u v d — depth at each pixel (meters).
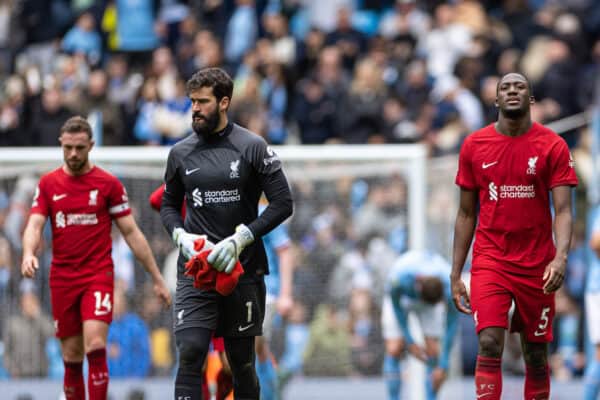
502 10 61.16
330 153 40.66
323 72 55.47
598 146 40.84
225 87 25.38
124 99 56.50
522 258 25.58
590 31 58.97
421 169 40.16
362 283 42.66
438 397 39.72
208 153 25.50
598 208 35.41
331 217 42.88
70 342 30.50
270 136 53.78
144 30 63.16
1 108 53.94
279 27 60.09
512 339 42.97
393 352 37.59
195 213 25.61
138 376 41.50
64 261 30.16
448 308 35.50
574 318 45.62
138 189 41.31
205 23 62.81
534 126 25.78
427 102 53.88
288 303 34.84
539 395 26.39
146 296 41.50
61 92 54.34
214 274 24.56
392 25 60.56
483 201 26.03
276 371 36.53
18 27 66.31
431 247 43.03
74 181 30.17
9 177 41.59
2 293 41.69
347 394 42.22
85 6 68.00
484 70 55.34
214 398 33.78
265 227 25.08
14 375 41.75
